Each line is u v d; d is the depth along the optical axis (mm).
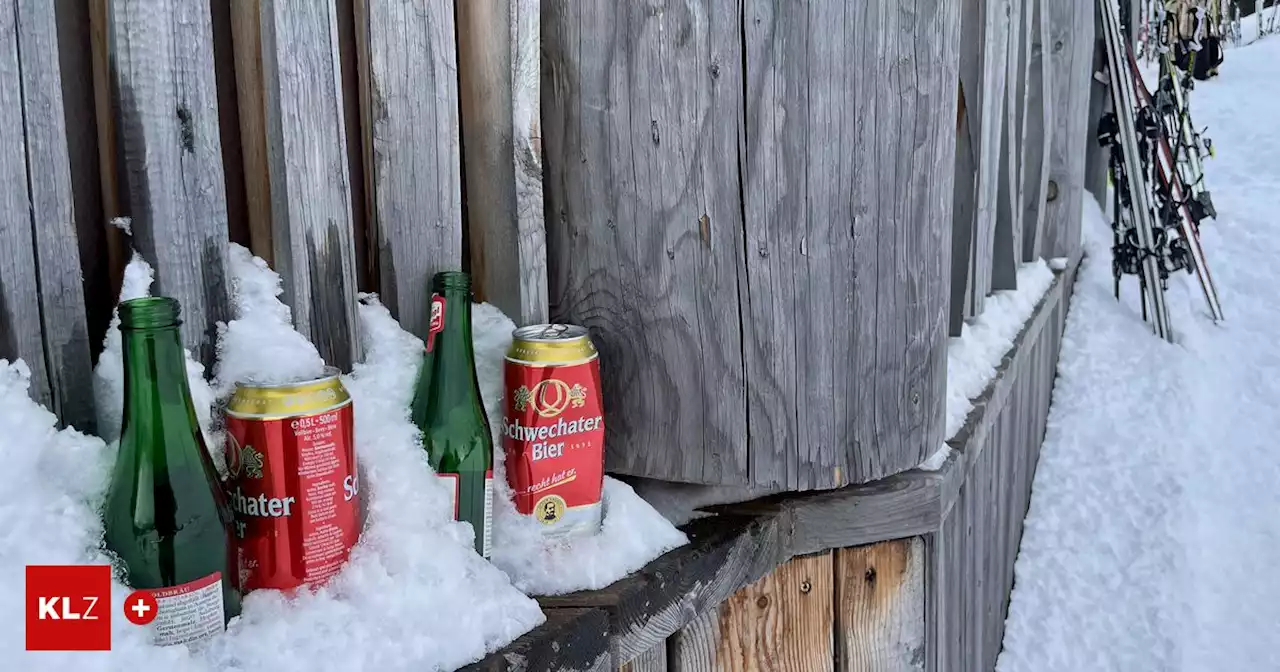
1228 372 3959
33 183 906
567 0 1333
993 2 2352
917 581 1543
